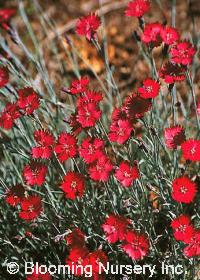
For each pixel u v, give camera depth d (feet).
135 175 2.34
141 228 2.68
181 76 2.48
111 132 2.39
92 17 2.65
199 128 2.68
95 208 2.70
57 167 2.56
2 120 2.52
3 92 2.86
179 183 2.28
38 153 2.43
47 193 2.69
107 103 3.39
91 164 2.35
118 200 2.72
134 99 2.39
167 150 2.94
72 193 2.35
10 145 2.82
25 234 2.75
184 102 3.54
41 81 3.67
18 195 2.47
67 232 2.45
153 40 2.59
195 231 2.31
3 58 2.84
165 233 2.74
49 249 2.85
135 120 2.41
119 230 2.32
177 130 2.42
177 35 2.56
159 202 2.82
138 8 2.66
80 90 2.48
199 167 2.81
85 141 2.37
